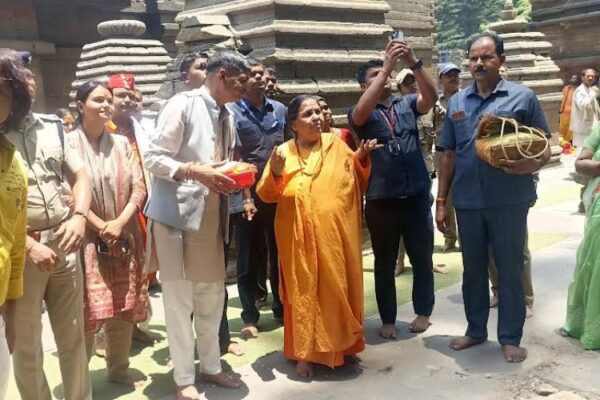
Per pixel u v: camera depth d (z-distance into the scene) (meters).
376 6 5.96
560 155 12.22
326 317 3.45
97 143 3.36
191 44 5.62
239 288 4.27
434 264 5.70
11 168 2.12
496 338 3.96
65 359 2.88
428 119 5.57
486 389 3.30
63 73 10.28
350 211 3.52
